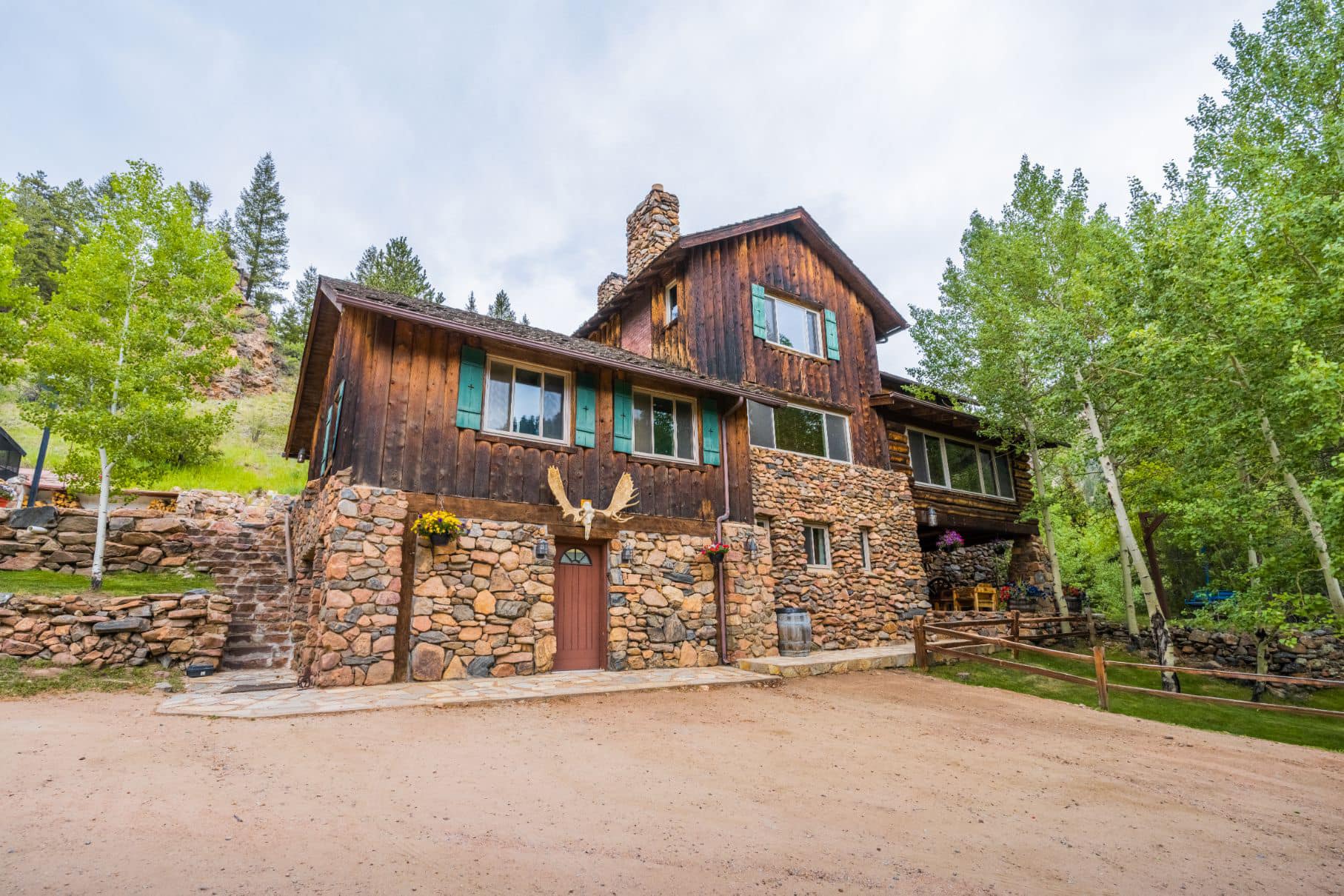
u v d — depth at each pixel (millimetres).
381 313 8062
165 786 3859
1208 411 9055
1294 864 3934
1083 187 15312
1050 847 3859
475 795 4066
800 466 13398
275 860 2922
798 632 11008
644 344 15414
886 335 17797
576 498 9711
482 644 8383
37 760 4230
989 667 11180
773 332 14484
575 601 9633
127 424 9781
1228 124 11352
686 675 9055
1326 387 6863
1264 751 7164
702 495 11141
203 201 40875
